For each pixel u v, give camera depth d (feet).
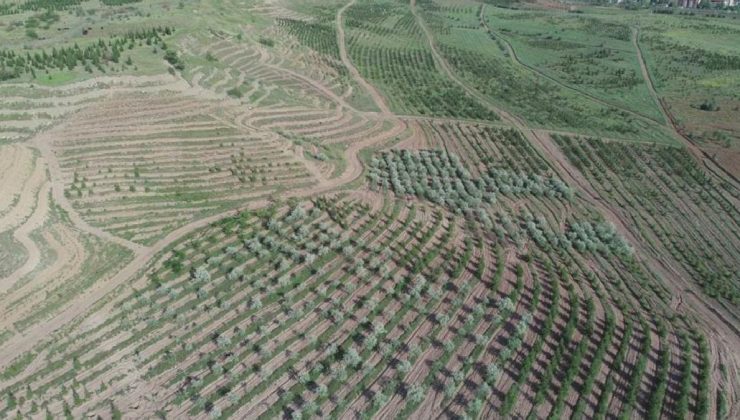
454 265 213.66
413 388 157.99
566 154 321.73
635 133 354.33
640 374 170.30
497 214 254.47
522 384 164.25
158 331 174.19
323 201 247.09
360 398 157.69
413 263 212.43
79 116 269.44
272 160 272.31
